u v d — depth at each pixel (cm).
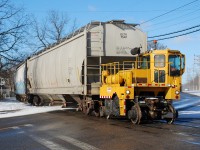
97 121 1781
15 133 1448
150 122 1717
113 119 1886
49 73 2791
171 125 1577
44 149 1056
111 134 1295
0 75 5156
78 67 2092
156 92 1750
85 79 1998
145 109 1678
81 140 1184
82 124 1656
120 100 1684
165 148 1000
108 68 1983
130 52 2069
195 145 1038
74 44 2219
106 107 1864
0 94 6284
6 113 2612
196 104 3375
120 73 1750
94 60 2028
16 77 4712
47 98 3247
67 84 2358
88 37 2009
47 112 2545
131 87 1650
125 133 1313
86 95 2066
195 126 1523
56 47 2642
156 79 1722
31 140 1236
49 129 1528
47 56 2892
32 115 2320
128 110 1708
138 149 996
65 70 2361
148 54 1752
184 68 1748
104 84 1919
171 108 1658
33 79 3409
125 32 2077
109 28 2053
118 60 2067
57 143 1147
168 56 1728
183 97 5394
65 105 2639
